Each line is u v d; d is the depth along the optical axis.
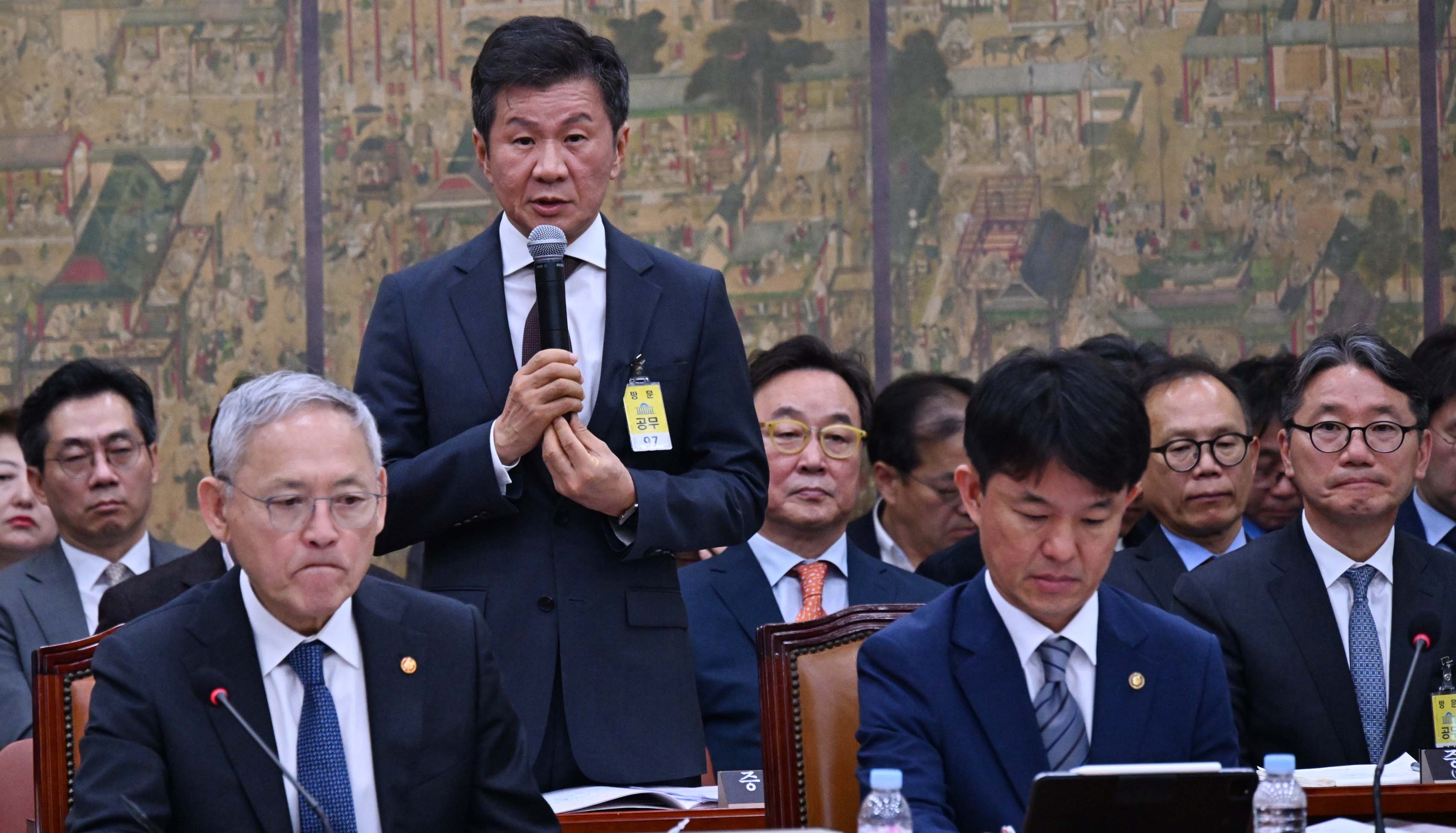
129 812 6.99
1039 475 7.51
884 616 9.21
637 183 22.73
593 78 9.92
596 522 9.69
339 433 7.30
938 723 7.95
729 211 22.66
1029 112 22.47
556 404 9.22
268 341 22.80
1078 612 8.07
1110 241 22.38
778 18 22.70
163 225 22.83
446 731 7.59
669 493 9.40
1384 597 11.34
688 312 10.04
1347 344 11.44
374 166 22.83
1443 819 9.18
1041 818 6.27
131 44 22.92
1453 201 22.05
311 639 7.55
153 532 22.55
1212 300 22.23
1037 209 22.47
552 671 9.45
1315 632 11.16
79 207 22.81
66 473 14.75
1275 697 11.08
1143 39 22.42
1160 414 13.55
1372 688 11.08
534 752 9.29
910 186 22.53
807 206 22.62
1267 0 22.31
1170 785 6.29
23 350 22.69
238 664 7.45
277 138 22.89
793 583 13.59
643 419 9.65
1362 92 22.25
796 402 13.73
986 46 22.53
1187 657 8.08
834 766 8.79
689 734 9.71
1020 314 22.39
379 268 22.78
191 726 7.29
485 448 9.27
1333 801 9.02
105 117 22.89
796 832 5.93
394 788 7.43
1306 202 22.25
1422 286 22.06
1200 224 22.31
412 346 9.95
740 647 12.85
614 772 9.37
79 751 8.43
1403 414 11.24
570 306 9.91
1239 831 6.37
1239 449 13.42
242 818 7.23
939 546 15.34
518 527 9.64
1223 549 13.65
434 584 9.70
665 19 22.78
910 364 22.47
